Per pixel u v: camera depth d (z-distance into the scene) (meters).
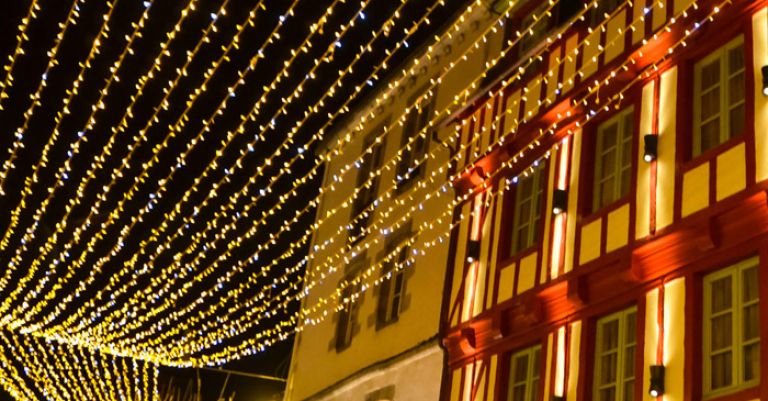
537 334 12.52
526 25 16.11
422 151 17.91
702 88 11.20
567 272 12.23
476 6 17.08
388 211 17.62
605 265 11.55
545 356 12.16
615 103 12.52
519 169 14.23
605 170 12.47
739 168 10.05
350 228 18.94
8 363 19.36
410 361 15.41
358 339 17.67
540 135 13.41
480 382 13.40
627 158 12.09
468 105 16.08
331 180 21.52
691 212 10.49
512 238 14.00
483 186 15.02
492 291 13.80
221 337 18.28
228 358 19.31
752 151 9.93
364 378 16.67
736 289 9.69
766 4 10.44
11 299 16.16
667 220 10.82
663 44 11.85
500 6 16.78
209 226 15.51
